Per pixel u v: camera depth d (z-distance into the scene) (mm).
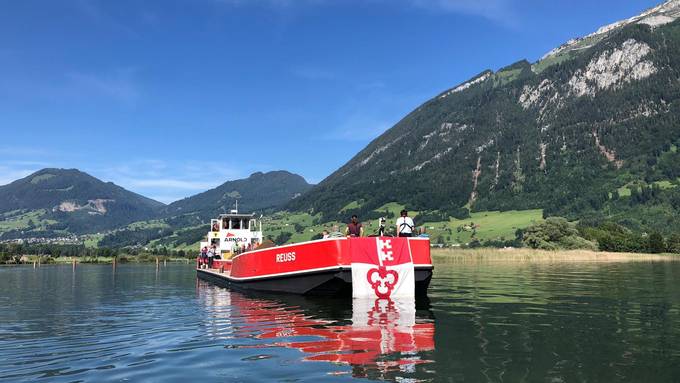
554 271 35375
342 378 6438
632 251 105625
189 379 6660
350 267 16625
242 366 7281
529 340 8828
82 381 6758
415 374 6559
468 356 7582
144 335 10445
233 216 39750
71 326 12141
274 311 13953
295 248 18688
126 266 94375
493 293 18125
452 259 62031
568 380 6219
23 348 9258
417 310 13250
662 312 12500
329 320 11672
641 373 6539
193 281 34938
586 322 10930
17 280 39188
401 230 17875
